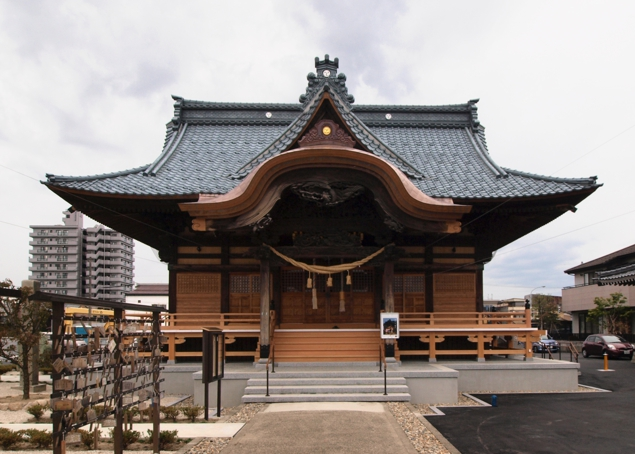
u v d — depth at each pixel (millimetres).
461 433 12625
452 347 22641
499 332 20344
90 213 22078
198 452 10688
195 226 18141
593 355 39844
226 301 22547
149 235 25938
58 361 7262
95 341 8172
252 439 11305
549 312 73062
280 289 22672
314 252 19734
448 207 17969
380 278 22719
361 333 20438
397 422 13016
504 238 26062
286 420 13078
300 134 19844
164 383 19672
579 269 67062
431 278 23078
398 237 22844
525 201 21266
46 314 20500
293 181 18078
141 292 61312
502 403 16875
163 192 20625
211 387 17453
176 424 13383
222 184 22250
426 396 17250
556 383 19734
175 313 22172
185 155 25844
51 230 62562
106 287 67188
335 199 18266
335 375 17297
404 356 22281
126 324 9672
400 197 17922
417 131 28516
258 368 18750
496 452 10961
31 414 16391
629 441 11836
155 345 10977
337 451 10352
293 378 17281
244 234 21703
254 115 28672
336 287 22844
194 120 28469
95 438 8797
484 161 25453
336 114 19766
